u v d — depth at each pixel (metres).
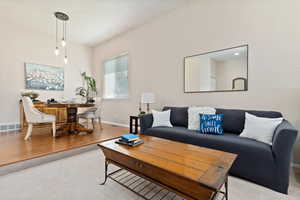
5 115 3.66
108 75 4.89
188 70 2.96
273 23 2.09
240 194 1.41
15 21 3.55
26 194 1.39
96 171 1.84
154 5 2.96
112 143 1.68
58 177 1.69
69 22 3.60
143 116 2.65
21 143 2.63
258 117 1.93
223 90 2.54
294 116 1.96
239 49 2.37
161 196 1.38
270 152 1.50
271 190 1.47
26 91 3.96
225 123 2.25
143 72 3.78
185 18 2.98
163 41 3.35
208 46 2.70
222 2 2.53
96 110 3.80
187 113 2.67
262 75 2.19
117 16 3.35
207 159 1.28
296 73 1.95
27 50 3.97
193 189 1.05
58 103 3.23
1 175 1.71
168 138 2.30
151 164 1.19
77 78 5.02
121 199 1.34
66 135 3.25
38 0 2.76
